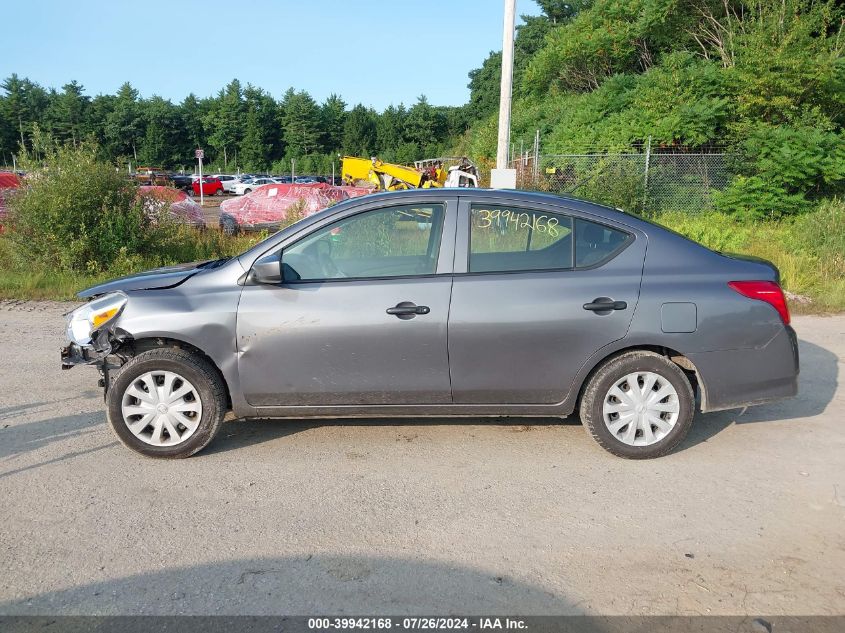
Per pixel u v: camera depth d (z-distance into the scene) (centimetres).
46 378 634
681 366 461
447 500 395
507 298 432
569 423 518
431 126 8994
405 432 500
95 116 9350
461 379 439
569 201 455
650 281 439
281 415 453
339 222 451
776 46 1889
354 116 9425
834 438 491
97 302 453
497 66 7088
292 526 365
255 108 9756
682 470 436
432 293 434
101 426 511
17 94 8938
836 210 1280
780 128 1745
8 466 440
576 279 438
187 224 1413
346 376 440
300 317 435
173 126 9612
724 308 437
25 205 1141
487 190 458
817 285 1079
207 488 410
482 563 329
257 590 308
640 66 2855
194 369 439
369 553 338
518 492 405
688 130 1855
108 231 1161
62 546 344
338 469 438
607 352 437
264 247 451
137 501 393
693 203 1775
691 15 2483
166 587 310
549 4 5422
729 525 366
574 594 305
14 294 1059
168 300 442
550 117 2862
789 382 451
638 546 344
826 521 370
